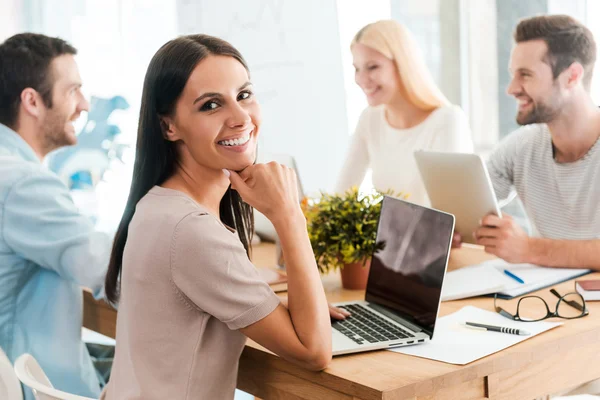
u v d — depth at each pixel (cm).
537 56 232
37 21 296
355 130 315
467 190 216
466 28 375
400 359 141
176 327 134
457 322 165
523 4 348
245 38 347
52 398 135
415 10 374
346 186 316
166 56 140
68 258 205
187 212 134
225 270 130
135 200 150
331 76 370
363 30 288
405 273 164
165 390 133
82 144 301
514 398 144
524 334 152
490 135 368
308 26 362
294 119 362
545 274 198
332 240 196
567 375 153
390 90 286
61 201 207
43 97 216
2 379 159
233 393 143
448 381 132
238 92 142
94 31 309
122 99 315
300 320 135
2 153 209
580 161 236
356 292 198
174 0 328
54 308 212
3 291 205
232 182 146
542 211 247
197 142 141
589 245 203
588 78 233
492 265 214
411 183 289
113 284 162
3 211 202
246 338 147
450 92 381
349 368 137
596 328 157
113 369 146
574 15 331
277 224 141
